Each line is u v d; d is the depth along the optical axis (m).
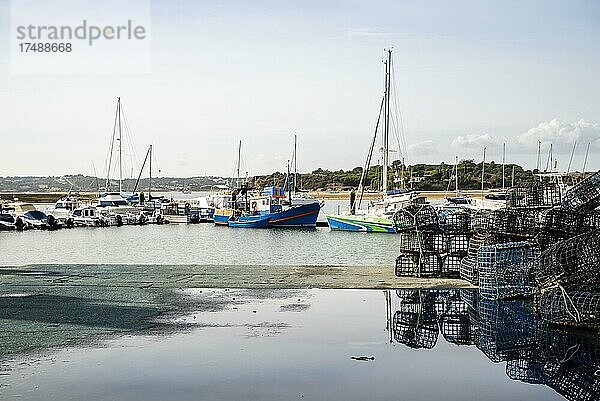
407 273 11.55
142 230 48.16
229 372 5.64
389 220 40.75
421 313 8.26
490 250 9.30
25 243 38.84
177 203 63.94
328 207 79.31
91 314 8.09
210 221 55.69
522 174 65.06
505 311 8.40
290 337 6.93
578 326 7.44
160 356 6.13
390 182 53.78
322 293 9.75
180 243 38.44
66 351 6.28
